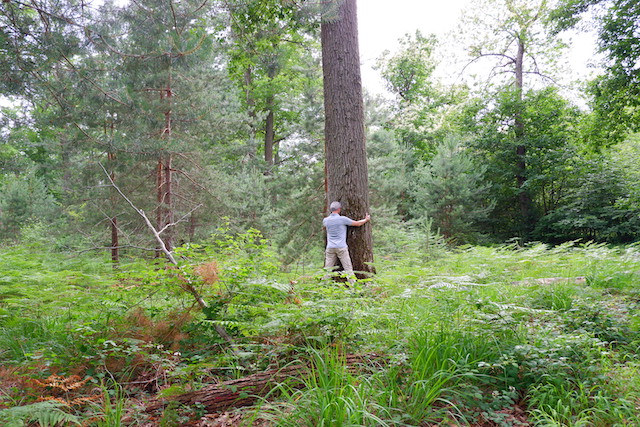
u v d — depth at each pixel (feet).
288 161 46.32
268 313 13.24
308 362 11.28
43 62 25.84
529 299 17.38
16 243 54.49
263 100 72.08
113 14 26.58
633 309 15.42
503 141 72.64
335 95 24.35
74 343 12.98
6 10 23.73
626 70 49.19
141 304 16.05
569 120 69.82
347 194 24.09
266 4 26.71
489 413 9.30
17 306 17.74
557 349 10.94
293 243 41.09
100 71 28.73
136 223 39.60
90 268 30.66
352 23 24.70
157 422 9.52
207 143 43.52
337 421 8.18
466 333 11.86
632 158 58.59
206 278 14.15
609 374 10.40
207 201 42.75
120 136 35.50
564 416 8.89
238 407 10.02
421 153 88.74
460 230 63.62
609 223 63.00
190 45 30.58
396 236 44.04
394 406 9.18
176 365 12.62
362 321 13.92
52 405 8.81
